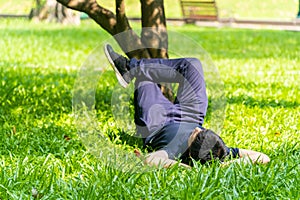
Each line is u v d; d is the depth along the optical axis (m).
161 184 6.55
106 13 9.88
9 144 8.22
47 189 6.44
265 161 7.38
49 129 9.18
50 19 32.62
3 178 6.64
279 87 13.93
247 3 43.19
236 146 8.41
